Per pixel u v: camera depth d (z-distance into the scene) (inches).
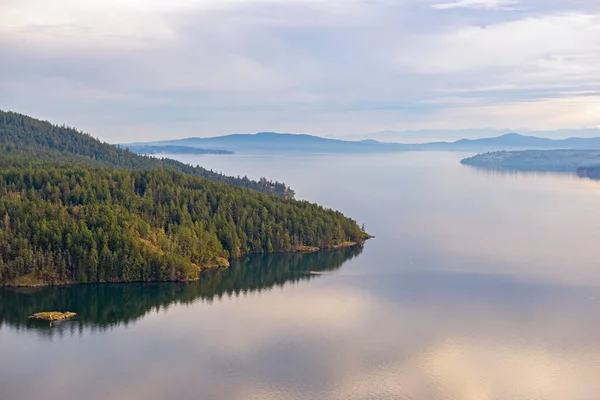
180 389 5797.2
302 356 6535.4
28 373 6107.3
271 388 5816.9
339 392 5743.1
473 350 6712.6
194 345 6840.6
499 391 5782.5
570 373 6151.6
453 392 5762.8
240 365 6309.1
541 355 6574.8
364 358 6486.2
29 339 6968.5
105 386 5851.4
